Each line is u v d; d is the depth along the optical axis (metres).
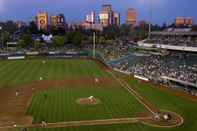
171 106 76.25
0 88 95.81
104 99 82.62
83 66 146.00
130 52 171.38
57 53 181.88
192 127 61.19
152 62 134.50
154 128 60.28
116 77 117.44
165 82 104.56
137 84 104.12
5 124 62.16
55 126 60.84
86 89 95.44
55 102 79.25
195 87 93.50
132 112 70.62
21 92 90.44
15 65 145.50
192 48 119.38
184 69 111.44
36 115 68.06
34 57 176.62
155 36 185.00
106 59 162.50
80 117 66.50
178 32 161.75
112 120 64.69
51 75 119.69
